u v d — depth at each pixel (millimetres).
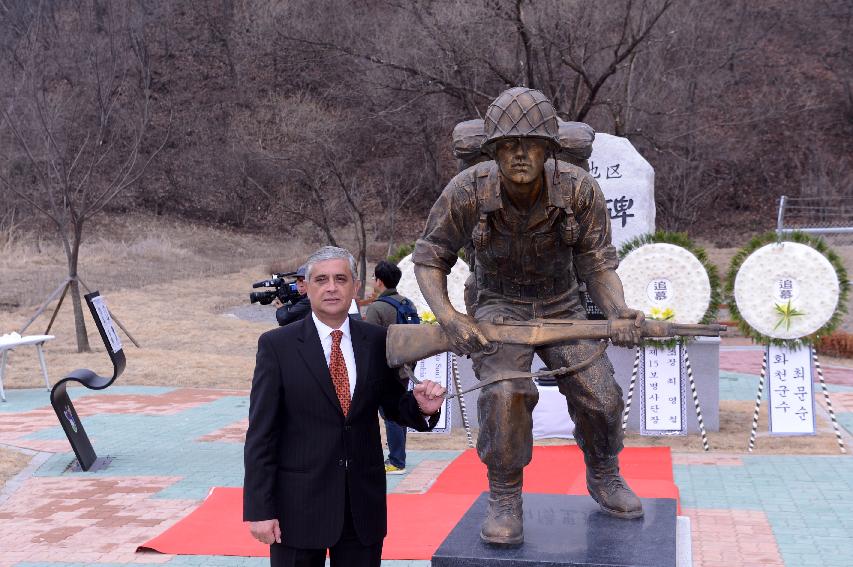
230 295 27109
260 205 42281
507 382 4461
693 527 6086
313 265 3699
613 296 4496
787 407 8922
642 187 10547
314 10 25250
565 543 4383
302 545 3566
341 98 38875
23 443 9531
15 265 28219
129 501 7148
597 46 23156
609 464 4863
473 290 5199
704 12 30141
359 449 3662
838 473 7617
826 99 44156
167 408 11891
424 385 3738
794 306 8727
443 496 6902
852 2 47125
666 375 9109
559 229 4453
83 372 8305
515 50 23625
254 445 3586
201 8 47469
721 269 29641
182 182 42656
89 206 17359
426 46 21891
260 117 41781
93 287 25438
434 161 39750
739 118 42250
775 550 5574
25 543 6055
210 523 6297
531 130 3982
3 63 20609
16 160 30750
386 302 7980
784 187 41406
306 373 3627
